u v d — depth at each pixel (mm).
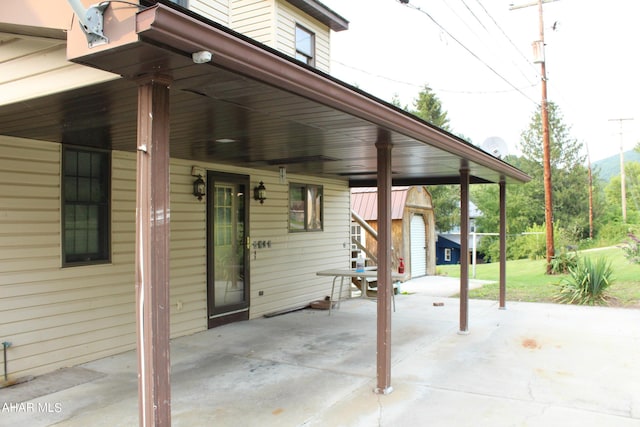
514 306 8711
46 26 2281
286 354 5477
